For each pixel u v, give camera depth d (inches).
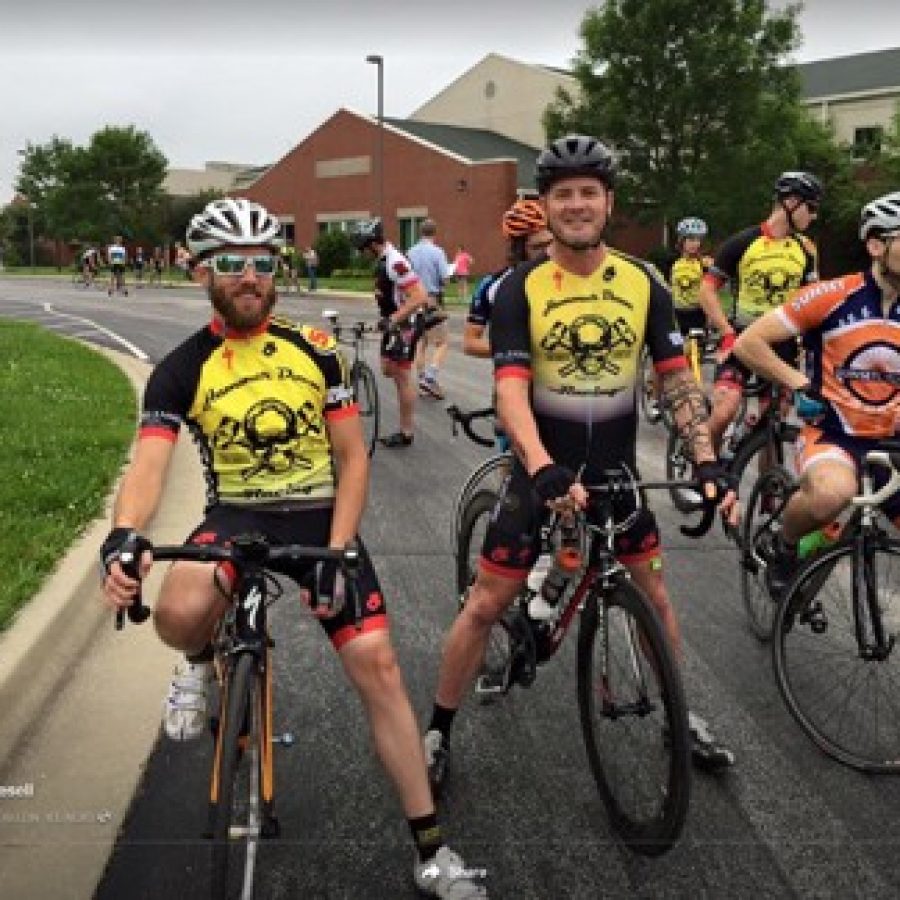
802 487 151.2
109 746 135.8
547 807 124.1
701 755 131.2
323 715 147.2
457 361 583.5
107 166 2242.9
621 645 117.8
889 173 1257.4
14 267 2637.8
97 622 177.0
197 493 266.4
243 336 111.5
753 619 177.5
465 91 2018.9
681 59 1231.5
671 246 1428.4
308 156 1854.1
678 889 108.3
